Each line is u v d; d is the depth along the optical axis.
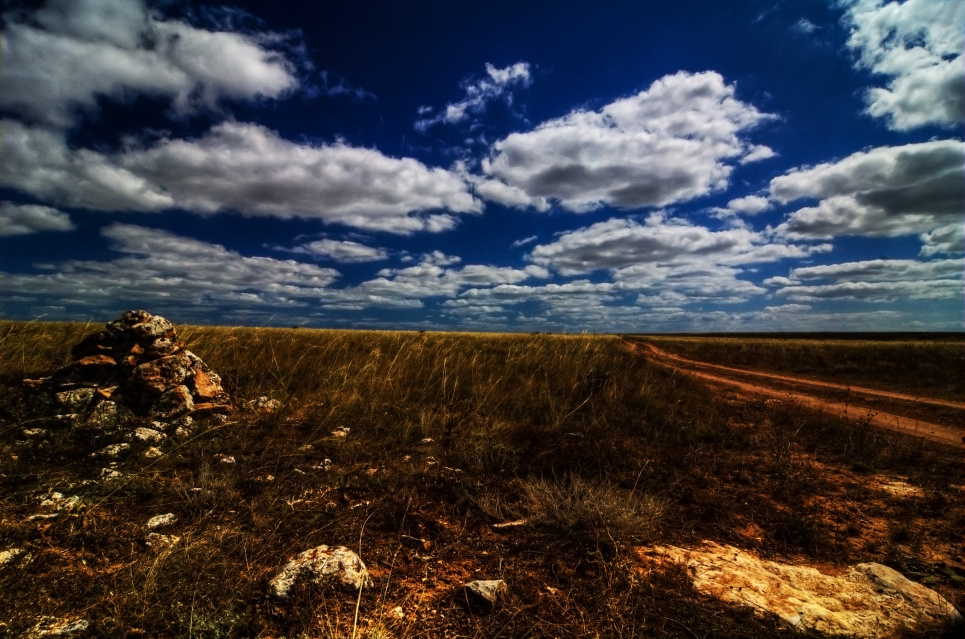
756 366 24.02
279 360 9.31
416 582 2.87
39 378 6.37
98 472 4.13
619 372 11.57
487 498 4.04
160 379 6.03
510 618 2.52
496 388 8.89
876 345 29.64
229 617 2.37
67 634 2.21
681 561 3.28
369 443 5.54
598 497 3.83
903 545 3.82
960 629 2.58
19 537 3.02
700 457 5.81
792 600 2.85
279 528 3.38
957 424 9.46
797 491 4.85
